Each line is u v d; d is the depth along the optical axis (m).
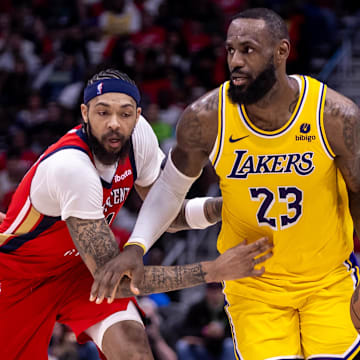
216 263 9.95
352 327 10.09
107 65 10.32
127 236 23.25
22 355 11.56
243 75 9.38
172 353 18.50
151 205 10.69
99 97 9.94
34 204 10.54
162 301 22.45
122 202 11.16
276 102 9.47
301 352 10.52
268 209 9.91
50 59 36.03
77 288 11.32
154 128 29.23
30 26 38.94
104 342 10.77
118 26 36.69
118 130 9.98
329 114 9.51
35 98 33.09
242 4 38.44
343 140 9.55
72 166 9.98
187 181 10.63
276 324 10.31
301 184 9.73
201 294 24.73
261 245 9.84
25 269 11.14
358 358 9.96
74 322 11.18
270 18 9.41
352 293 10.40
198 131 9.96
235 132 9.74
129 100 10.02
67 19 38.62
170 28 36.53
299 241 10.03
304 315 10.44
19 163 28.31
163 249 25.25
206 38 36.56
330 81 31.98
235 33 9.40
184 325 19.86
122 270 9.91
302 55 32.72
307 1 35.84
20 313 11.36
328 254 10.25
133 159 11.02
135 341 10.58
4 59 36.88
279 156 9.64
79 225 10.01
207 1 37.16
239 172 9.85
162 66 32.84
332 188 9.98
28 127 31.20
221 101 9.82
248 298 10.55
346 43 33.50
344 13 36.56
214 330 18.58
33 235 10.82
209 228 26.36
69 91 32.62
